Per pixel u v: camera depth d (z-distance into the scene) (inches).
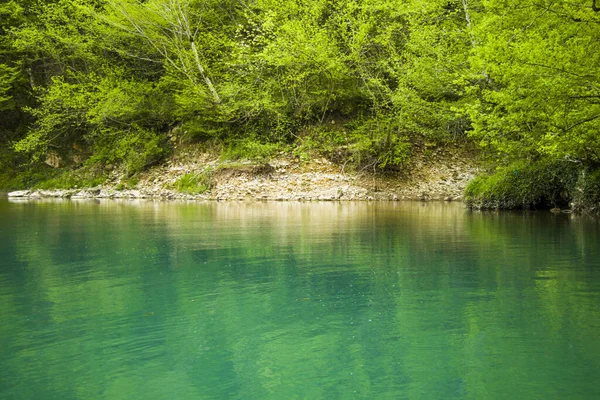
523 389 104.9
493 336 137.0
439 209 569.6
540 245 292.4
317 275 216.1
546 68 328.2
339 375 113.1
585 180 510.9
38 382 110.6
